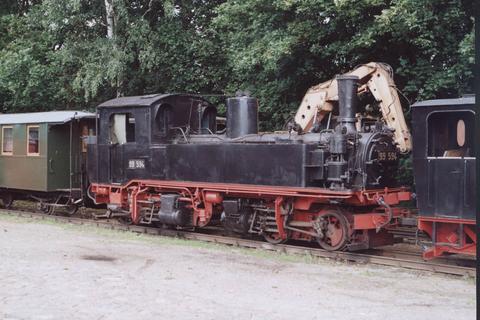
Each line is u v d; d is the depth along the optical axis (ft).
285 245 35.60
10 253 31.71
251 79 56.44
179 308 21.52
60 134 52.13
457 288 25.71
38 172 51.98
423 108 29.96
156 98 41.60
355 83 33.76
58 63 67.21
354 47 45.44
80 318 20.13
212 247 35.99
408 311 21.59
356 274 28.50
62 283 25.07
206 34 65.36
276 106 54.65
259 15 48.34
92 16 64.69
